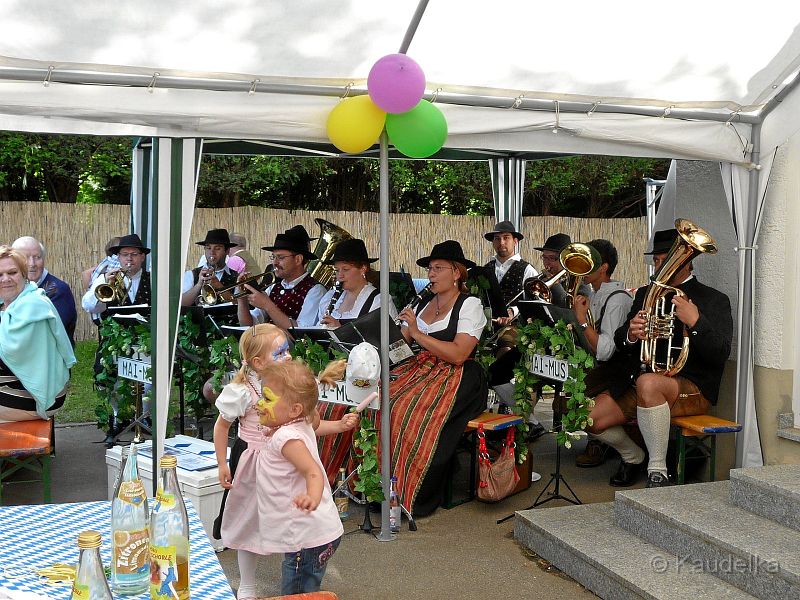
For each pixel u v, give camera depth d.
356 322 5.16
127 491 2.28
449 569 4.61
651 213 9.62
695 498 4.72
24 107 4.24
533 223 14.89
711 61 5.07
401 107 4.54
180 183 4.65
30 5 3.88
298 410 3.19
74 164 16.36
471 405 5.48
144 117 4.47
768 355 5.88
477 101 5.05
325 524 3.24
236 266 7.98
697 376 5.93
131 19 4.07
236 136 4.70
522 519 5.00
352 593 4.28
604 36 4.70
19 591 2.13
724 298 5.91
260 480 3.29
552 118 5.20
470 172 18.23
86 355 12.18
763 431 5.93
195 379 6.93
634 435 6.31
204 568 2.42
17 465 5.14
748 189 5.85
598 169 18.28
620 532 4.72
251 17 4.18
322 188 18.03
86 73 4.34
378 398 5.04
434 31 4.53
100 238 13.30
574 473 6.53
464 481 6.32
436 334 5.56
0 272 5.44
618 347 6.06
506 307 6.38
